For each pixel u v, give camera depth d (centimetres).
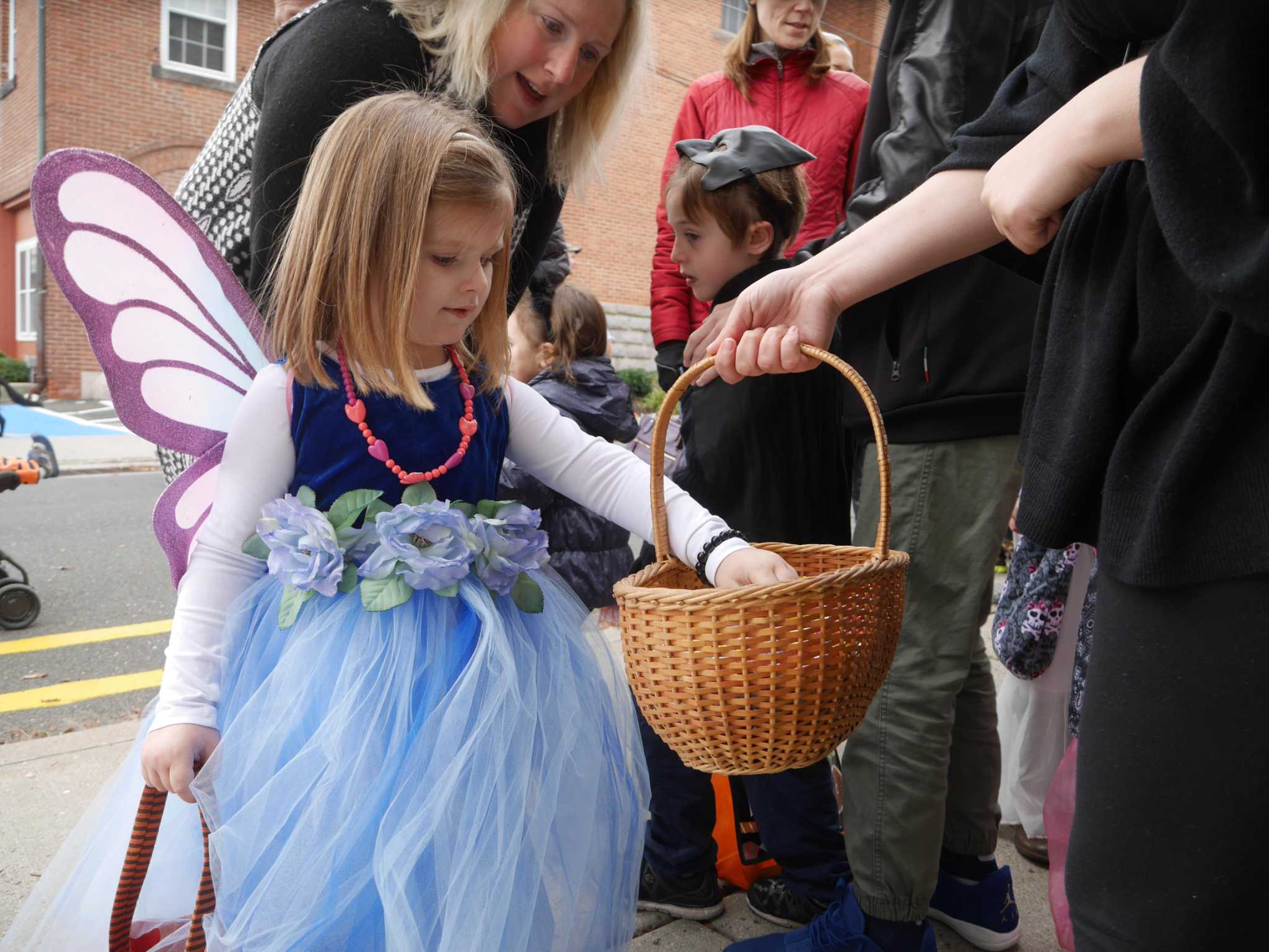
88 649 371
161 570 497
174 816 142
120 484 764
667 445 232
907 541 164
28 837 206
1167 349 92
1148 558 86
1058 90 111
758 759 118
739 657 112
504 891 116
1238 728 82
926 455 162
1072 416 99
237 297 143
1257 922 83
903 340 162
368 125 128
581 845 129
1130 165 101
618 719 147
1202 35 76
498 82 153
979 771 183
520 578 137
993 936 182
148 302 136
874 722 162
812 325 138
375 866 114
